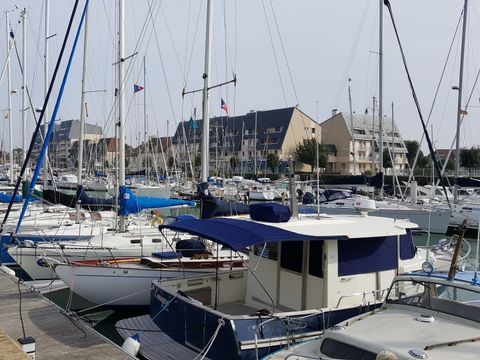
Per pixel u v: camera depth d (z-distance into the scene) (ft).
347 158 230.27
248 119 243.40
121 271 32.24
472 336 16.83
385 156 160.66
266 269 26.94
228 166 172.24
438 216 73.26
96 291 32.04
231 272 29.01
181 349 23.44
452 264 19.39
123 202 47.09
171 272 32.45
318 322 22.71
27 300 31.71
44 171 71.00
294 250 25.40
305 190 98.32
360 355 16.22
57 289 38.37
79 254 40.78
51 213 59.57
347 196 86.99
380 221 27.55
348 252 24.53
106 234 45.21
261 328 21.29
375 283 25.53
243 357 20.48
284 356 19.19
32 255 40.27
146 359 23.48
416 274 21.08
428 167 181.88
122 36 49.90
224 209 36.83
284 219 25.02
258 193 113.50
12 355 14.76
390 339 16.58
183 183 120.37
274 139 227.81
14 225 51.13
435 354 15.56
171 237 44.78
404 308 19.86
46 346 23.91
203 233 22.80
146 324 27.45
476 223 72.49
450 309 18.65
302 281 24.82
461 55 76.13
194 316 22.80
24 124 86.02
